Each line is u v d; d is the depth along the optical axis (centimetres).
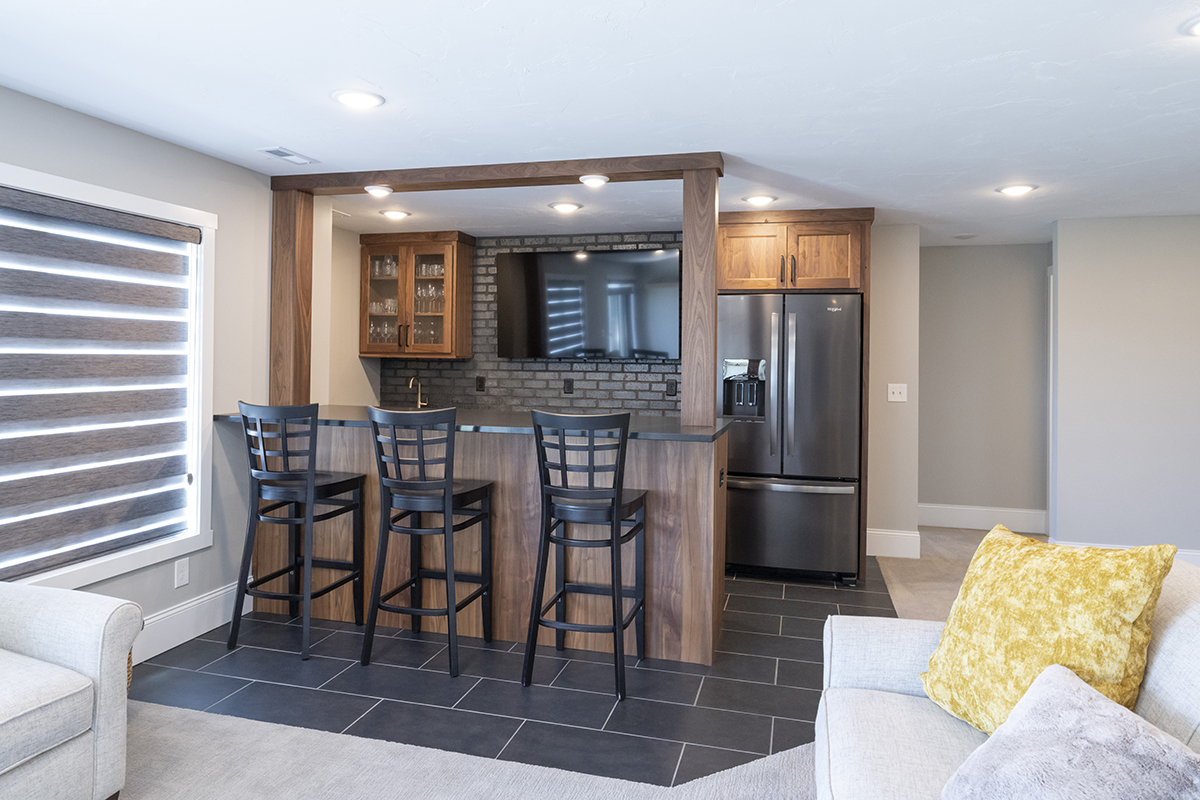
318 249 418
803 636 354
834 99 264
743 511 461
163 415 329
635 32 213
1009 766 125
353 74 246
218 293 352
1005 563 170
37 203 268
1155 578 143
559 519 290
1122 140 310
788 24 207
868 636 189
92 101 272
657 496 323
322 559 368
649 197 429
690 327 338
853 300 446
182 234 330
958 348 583
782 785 222
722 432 325
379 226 529
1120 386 475
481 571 341
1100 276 475
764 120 287
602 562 330
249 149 333
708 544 318
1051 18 202
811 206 445
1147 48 221
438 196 430
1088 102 265
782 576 462
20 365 269
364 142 321
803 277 461
